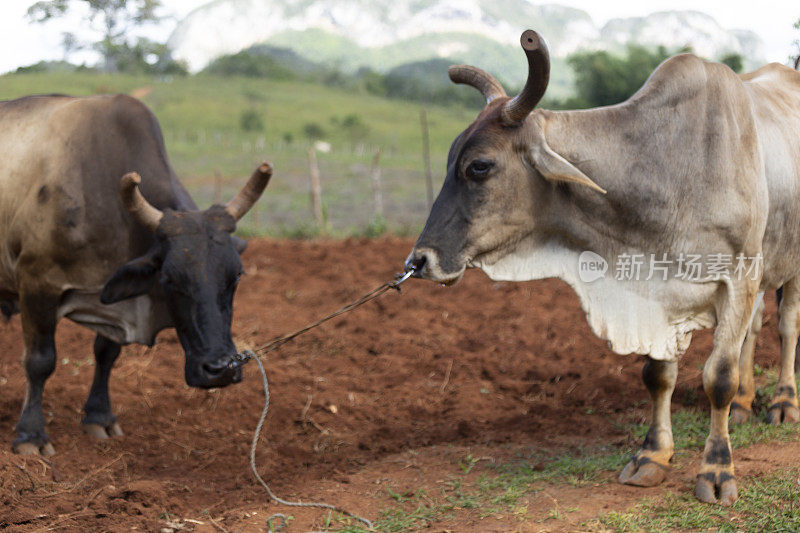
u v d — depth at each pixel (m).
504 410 5.40
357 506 3.84
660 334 3.89
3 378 6.00
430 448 4.73
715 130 3.71
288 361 6.43
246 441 4.90
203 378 3.98
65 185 4.49
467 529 3.51
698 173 3.71
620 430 4.87
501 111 3.76
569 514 3.60
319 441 4.93
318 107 70.81
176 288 4.05
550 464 4.28
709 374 3.73
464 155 3.80
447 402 5.56
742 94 3.82
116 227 4.50
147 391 5.71
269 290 8.85
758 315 4.72
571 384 5.82
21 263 4.58
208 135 52.66
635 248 3.86
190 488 4.14
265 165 4.26
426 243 3.86
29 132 4.68
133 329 4.63
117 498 3.88
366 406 5.50
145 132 4.63
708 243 3.72
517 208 3.84
